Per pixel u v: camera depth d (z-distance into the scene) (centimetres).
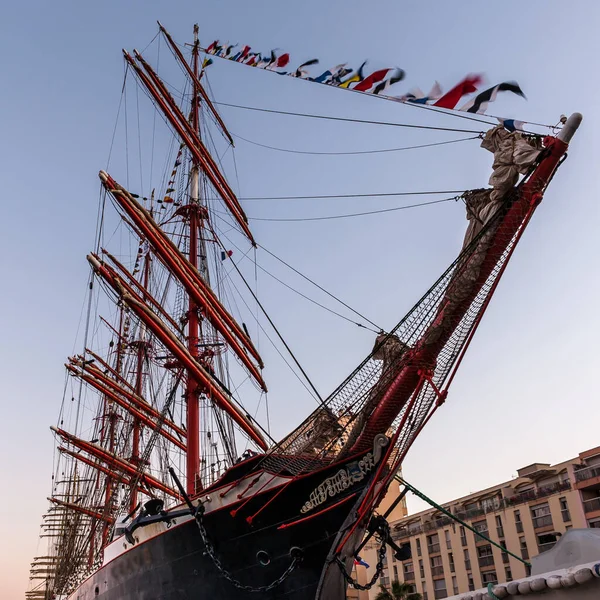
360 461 1748
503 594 1242
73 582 4106
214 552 1934
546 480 4903
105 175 2803
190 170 3741
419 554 5819
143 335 4912
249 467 1953
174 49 4053
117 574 2373
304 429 1877
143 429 4562
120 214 2920
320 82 1589
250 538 1888
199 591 1961
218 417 3081
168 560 2067
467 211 1570
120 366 5072
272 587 1816
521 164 1405
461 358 1588
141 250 4425
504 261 1496
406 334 1622
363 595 6259
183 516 2048
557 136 1377
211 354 3159
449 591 5400
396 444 1744
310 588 1798
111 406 5006
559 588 1131
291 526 1833
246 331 3547
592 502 4422
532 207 1439
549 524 4703
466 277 1507
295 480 1834
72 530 4375
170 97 3616
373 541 6425
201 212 3659
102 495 4462
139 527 2239
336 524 1783
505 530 5034
